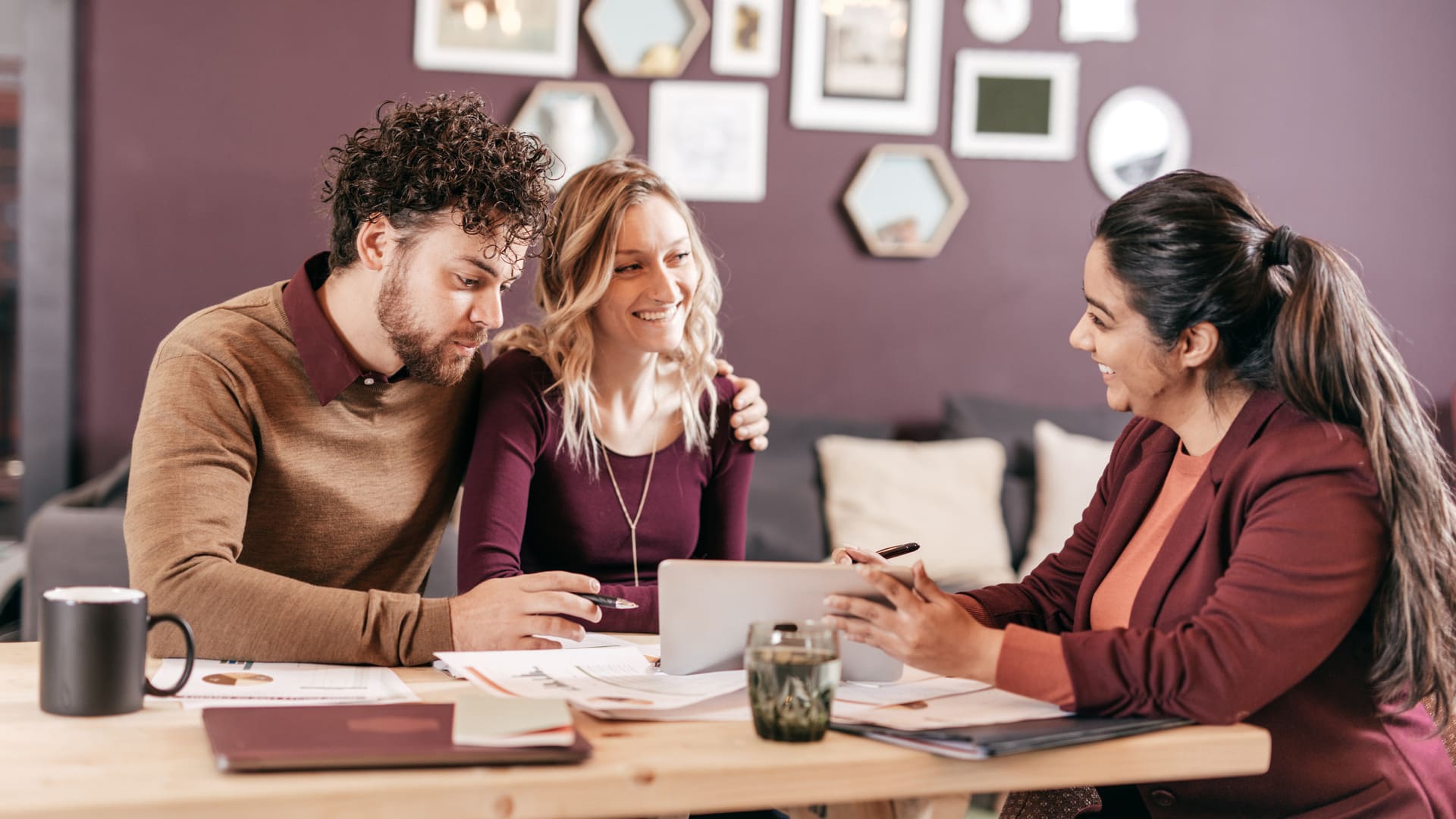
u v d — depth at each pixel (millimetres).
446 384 1631
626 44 4082
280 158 3908
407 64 3963
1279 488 1275
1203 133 4402
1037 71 4297
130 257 3867
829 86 4203
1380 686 1312
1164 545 1384
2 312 4000
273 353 1616
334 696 1222
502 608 1372
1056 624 1636
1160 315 1332
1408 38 4477
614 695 1210
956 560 3633
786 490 3730
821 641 1118
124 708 1135
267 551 1668
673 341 1977
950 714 1191
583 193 1973
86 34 3803
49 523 2736
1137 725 1171
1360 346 1302
